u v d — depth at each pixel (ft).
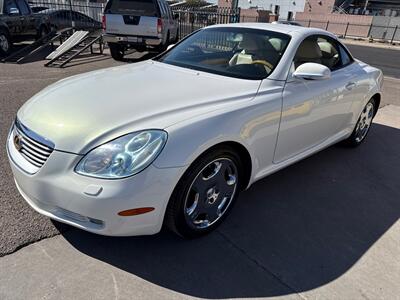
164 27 34.42
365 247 8.94
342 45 13.43
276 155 10.19
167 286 7.27
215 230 9.07
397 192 11.90
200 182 8.10
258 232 9.16
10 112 16.52
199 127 7.57
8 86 21.59
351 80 12.81
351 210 10.57
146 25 32.63
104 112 7.63
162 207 7.32
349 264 8.28
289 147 10.59
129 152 6.87
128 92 8.68
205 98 8.61
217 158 8.19
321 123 11.71
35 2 57.47
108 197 6.71
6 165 11.34
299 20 135.13
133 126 7.23
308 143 11.59
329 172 12.92
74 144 7.00
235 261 8.09
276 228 9.39
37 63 30.63
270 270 7.91
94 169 6.81
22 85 22.06
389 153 15.20
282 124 9.76
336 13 138.10
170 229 8.14
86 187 6.77
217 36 12.02
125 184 6.75
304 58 11.02
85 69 28.81
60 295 6.79
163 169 7.03
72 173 6.92
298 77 9.96
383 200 11.30
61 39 39.52
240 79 9.92
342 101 12.44
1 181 10.37
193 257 8.09
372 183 12.37
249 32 11.57
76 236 8.38
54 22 48.55
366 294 7.43
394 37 110.52
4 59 31.86
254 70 10.20
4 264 7.38
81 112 7.67
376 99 15.46
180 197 7.59
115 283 7.21
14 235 8.18
